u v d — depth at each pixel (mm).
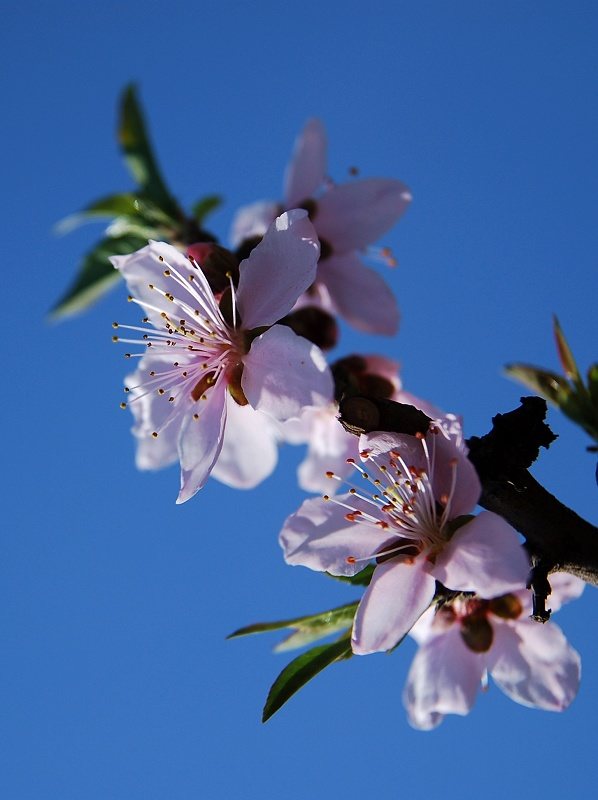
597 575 287
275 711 290
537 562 288
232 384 305
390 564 291
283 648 302
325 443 350
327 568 294
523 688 308
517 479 289
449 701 311
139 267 317
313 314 340
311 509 297
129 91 344
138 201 339
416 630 319
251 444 335
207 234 339
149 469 323
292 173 355
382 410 291
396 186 348
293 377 295
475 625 312
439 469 291
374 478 295
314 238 298
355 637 288
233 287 304
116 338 317
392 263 358
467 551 285
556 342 318
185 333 312
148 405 323
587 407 315
